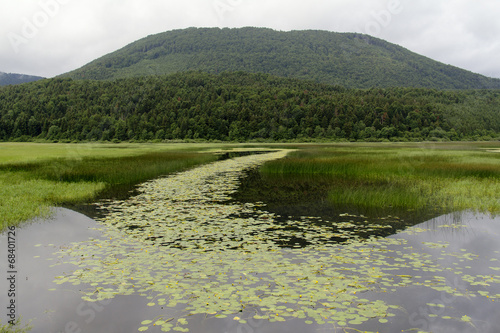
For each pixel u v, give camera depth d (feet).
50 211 36.73
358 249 25.27
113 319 16.20
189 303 17.42
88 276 20.56
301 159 85.56
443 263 22.80
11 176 57.82
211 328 15.40
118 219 33.63
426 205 40.01
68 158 94.32
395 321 15.99
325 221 33.30
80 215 35.17
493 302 17.79
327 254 24.16
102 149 163.32
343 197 42.73
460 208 38.42
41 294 18.52
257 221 33.19
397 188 48.26
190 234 28.73
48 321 16.08
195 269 21.40
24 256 23.81
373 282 19.75
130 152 133.18
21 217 33.32
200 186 54.13
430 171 63.67
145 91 399.44
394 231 29.99
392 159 84.64
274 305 17.13
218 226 31.27
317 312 16.55
